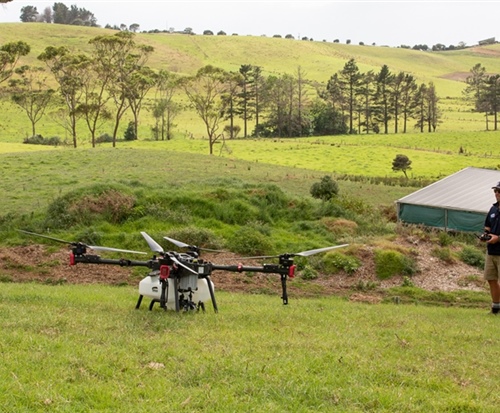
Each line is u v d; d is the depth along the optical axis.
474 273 25.06
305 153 96.44
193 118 149.38
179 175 42.59
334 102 155.38
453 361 9.36
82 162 46.28
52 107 138.12
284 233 28.53
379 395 7.27
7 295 13.98
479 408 7.13
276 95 139.12
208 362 8.12
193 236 25.70
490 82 148.88
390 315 14.28
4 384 6.89
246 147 102.81
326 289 22.80
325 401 7.04
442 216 35.09
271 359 8.44
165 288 11.47
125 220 27.89
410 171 81.31
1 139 109.12
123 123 131.38
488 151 110.00
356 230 29.69
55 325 10.06
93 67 100.81
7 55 83.00
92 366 7.73
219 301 15.56
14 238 25.62
